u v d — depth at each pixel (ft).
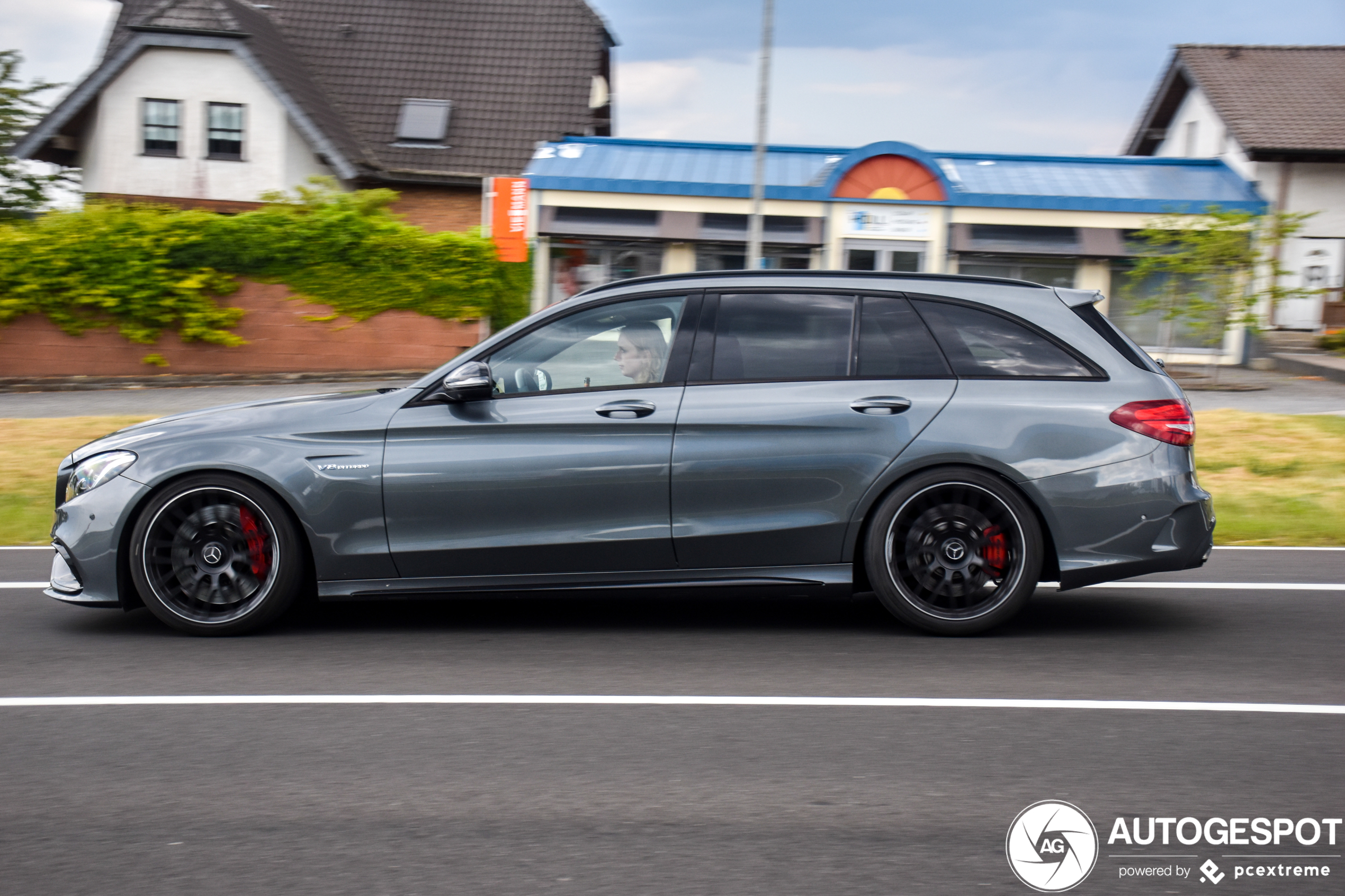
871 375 17.97
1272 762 12.69
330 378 69.36
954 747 13.09
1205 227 69.10
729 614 19.51
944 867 10.21
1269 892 9.84
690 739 13.35
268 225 69.67
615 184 82.17
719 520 17.78
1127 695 14.97
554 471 17.70
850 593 18.01
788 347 18.15
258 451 17.78
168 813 11.36
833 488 17.69
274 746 13.20
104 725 13.96
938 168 81.87
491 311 72.54
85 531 17.89
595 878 9.98
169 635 18.25
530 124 97.09
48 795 11.80
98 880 9.98
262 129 92.12
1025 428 17.57
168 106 92.02
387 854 10.45
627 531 17.78
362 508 17.76
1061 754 12.91
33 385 66.44
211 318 69.15
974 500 17.71
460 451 17.76
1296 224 67.82
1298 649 17.29
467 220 95.40
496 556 17.85
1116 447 17.58
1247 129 86.63
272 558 17.88
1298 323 88.94
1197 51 96.63
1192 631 18.34
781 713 14.25
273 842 10.70
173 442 17.95
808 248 82.28
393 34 102.37
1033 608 19.93
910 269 82.99
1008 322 18.20
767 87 63.93
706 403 17.79
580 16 102.99
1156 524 17.60
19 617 19.57
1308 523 27.22
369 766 12.56
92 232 68.39
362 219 70.44
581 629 18.52
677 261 83.15
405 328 71.41
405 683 15.58
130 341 69.31
